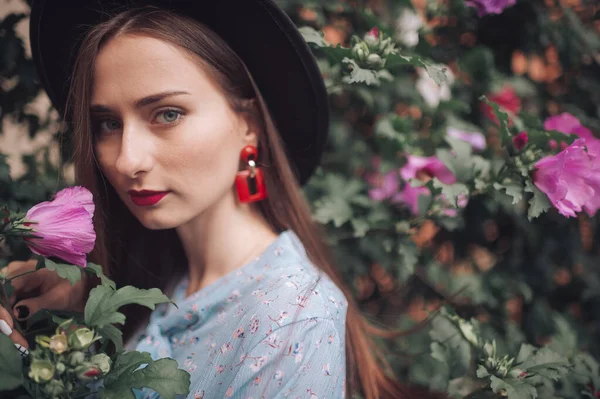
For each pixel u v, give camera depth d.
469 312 2.03
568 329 1.69
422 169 1.78
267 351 1.17
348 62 1.48
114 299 1.06
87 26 1.39
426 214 1.73
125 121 1.20
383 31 1.65
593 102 2.15
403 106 2.15
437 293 2.10
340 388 1.25
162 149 1.20
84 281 1.51
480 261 2.18
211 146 1.23
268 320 1.20
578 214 2.11
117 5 1.32
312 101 1.43
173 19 1.21
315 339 1.18
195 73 1.20
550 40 2.10
